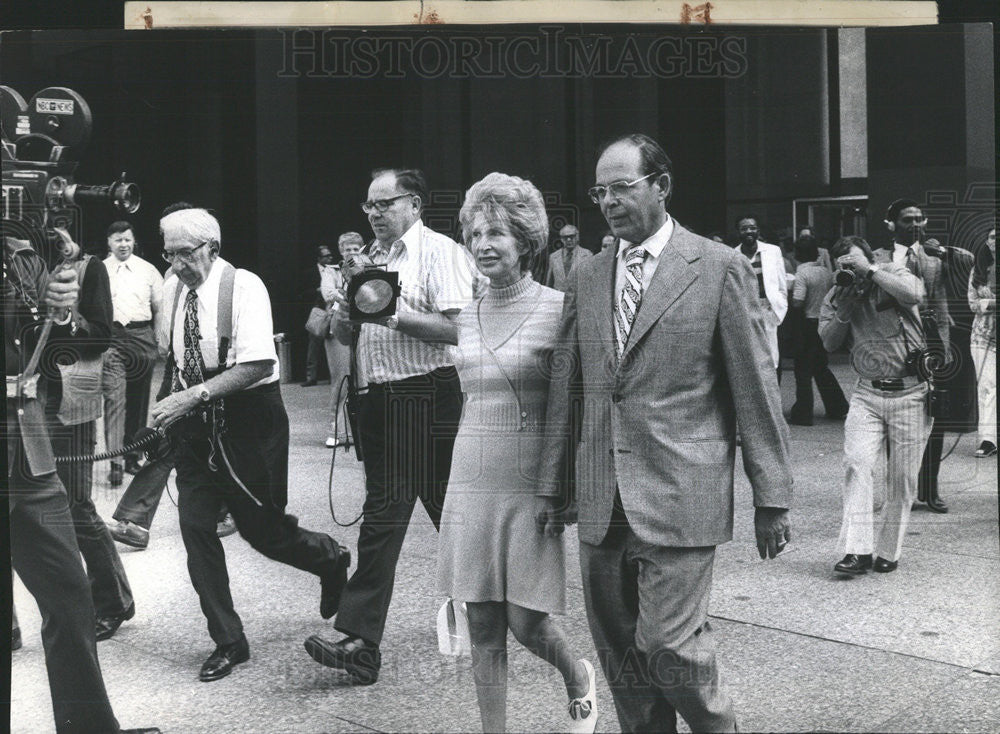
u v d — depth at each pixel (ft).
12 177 11.60
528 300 10.27
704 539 9.48
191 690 12.19
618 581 10.02
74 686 11.01
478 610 10.48
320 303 12.46
